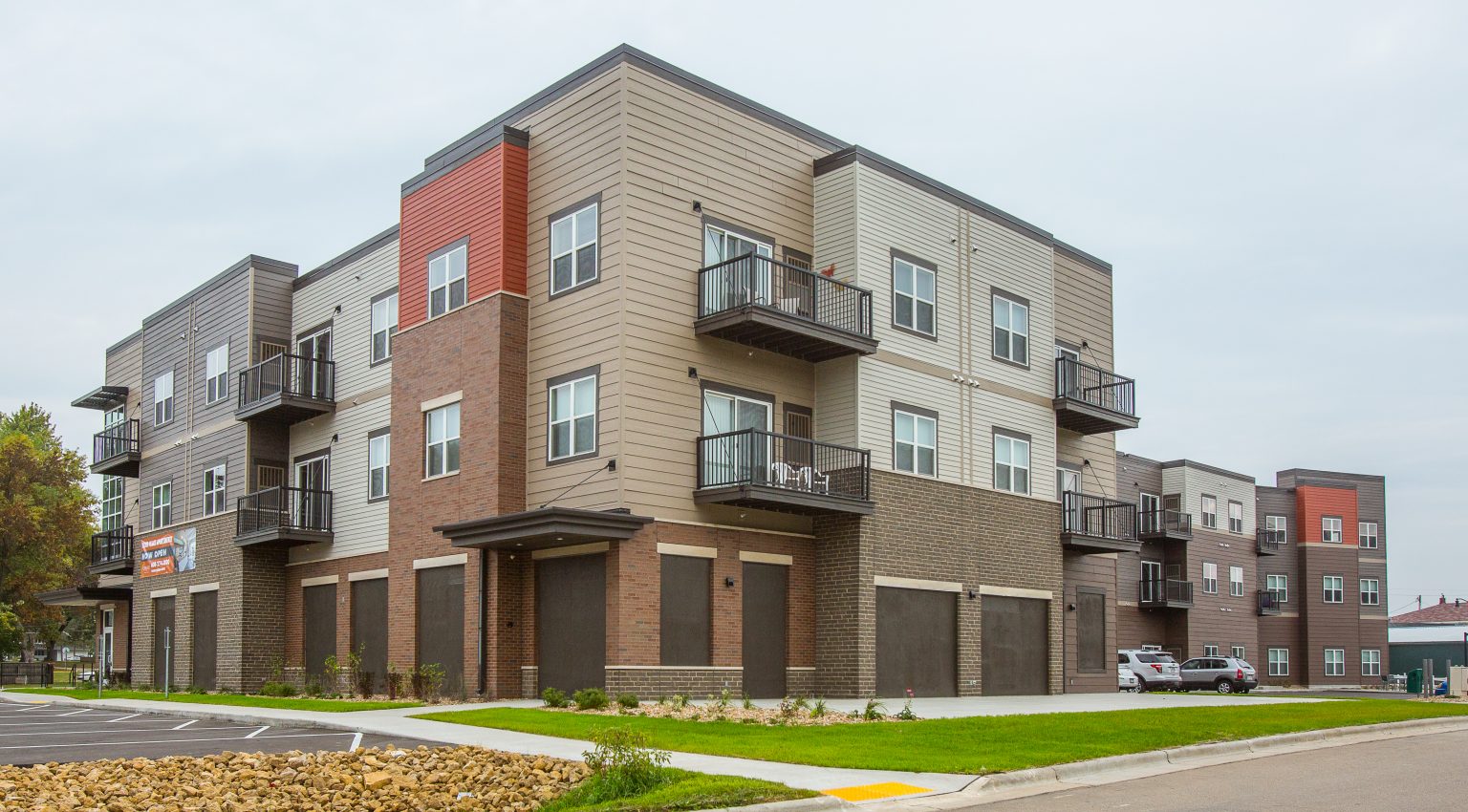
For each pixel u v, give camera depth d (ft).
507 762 48.93
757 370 92.53
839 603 92.94
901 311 99.50
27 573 193.36
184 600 127.85
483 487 90.53
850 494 91.50
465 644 89.56
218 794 42.55
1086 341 126.82
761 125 95.91
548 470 88.63
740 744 54.44
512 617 88.53
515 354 91.30
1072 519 117.91
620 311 84.02
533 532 79.61
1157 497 194.70
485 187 94.63
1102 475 125.70
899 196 100.53
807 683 92.73
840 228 96.99
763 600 90.99
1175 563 192.54
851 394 94.63
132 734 65.57
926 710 80.89
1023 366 111.96
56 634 221.87
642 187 86.33
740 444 87.30
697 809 38.09
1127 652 155.84
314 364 119.75
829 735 58.90
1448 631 264.31
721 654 86.43
